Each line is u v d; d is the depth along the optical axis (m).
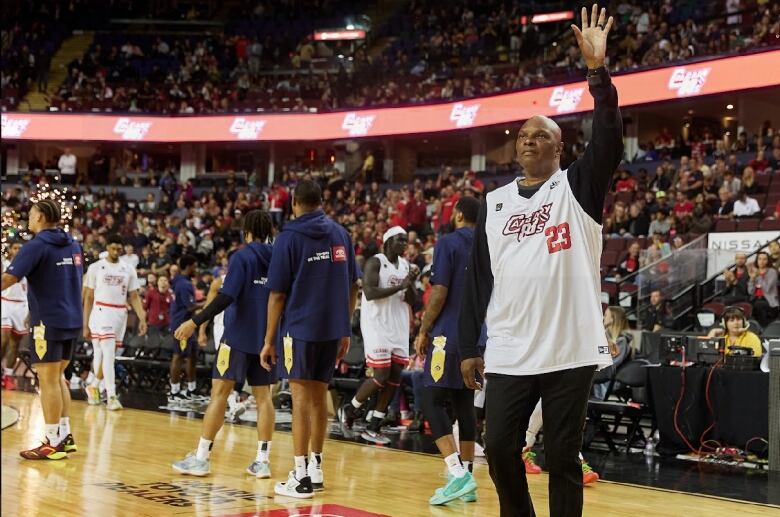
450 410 7.92
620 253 13.73
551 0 25.08
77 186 24.91
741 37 18.22
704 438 7.25
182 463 5.64
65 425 6.33
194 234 21.11
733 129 20.52
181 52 29.45
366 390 7.78
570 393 3.07
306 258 5.10
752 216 13.70
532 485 5.66
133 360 12.06
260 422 5.72
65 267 6.21
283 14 30.27
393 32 28.66
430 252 12.40
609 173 3.05
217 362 5.72
